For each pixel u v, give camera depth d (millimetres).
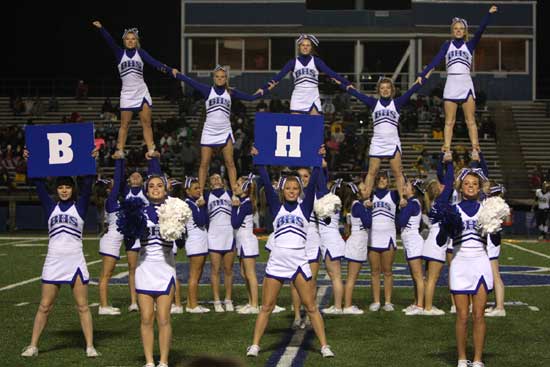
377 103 14914
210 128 15320
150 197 9984
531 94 44031
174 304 14531
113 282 18609
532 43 44031
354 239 14508
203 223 14305
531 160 39625
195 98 42594
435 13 43719
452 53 14992
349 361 10414
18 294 16344
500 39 44000
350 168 36594
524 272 20500
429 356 10750
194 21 44531
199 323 13305
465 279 9797
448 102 14992
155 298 9812
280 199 11039
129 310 14438
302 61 15352
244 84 44375
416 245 14297
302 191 11812
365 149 37094
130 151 37094
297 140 11055
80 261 10664
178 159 37938
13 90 46812
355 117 39781
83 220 10719
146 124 14961
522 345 11445
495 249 13836
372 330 12672
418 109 40656
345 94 41156
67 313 14148
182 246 9984
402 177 14898
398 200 14766
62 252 10586
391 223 14641
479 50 44156
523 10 43938
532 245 28828
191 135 38969
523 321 13312
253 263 14508
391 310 14594
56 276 10570
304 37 15359
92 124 10727
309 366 10133
